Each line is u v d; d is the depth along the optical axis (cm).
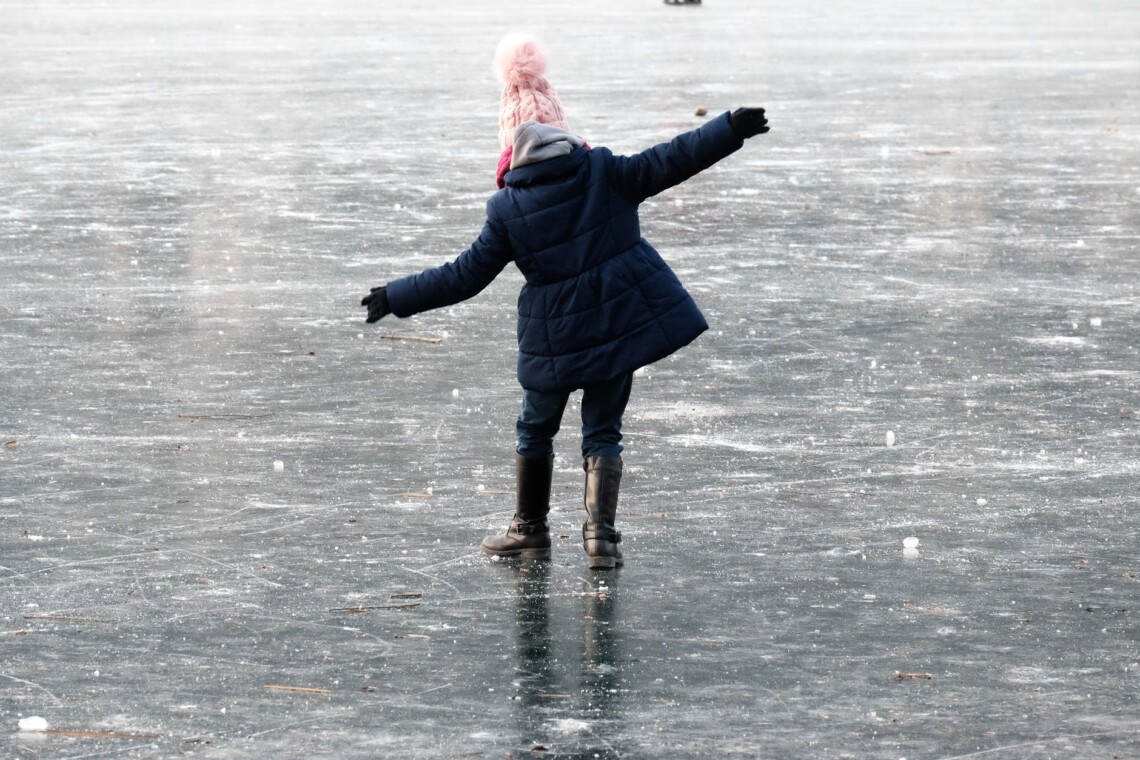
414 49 4359
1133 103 2969
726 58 3953
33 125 2644
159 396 1068
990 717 592
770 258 1567
